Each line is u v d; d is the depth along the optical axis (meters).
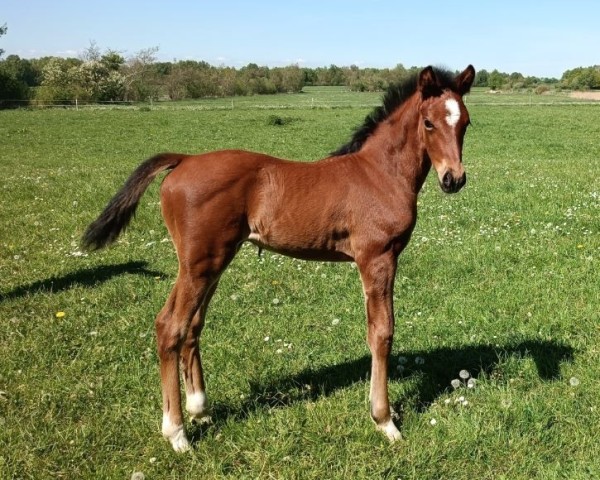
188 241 3.89
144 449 4.03
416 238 8.82
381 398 4.09
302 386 4.87
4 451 3.92
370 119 4.34
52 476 3.74
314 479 3.72
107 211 4.01
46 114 41.59
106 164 18.61
